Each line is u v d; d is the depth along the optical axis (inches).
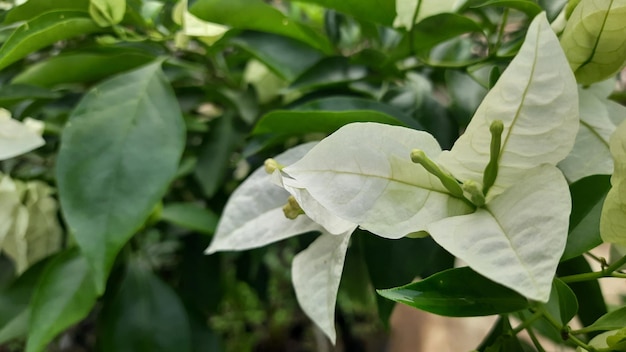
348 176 4.9
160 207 8.8
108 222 6.2
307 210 5.0
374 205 4.9
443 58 8.6
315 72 8.0
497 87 4.6
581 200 5.4
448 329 18.6
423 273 7.5
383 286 6.6
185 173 9.4
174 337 8.2
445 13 6.9
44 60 8.9
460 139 4.8
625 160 4.5
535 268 4.1
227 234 6.3
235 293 14.8
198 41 8.6
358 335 17.4
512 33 8.3
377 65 7.9
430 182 5.0
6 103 7.9
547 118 4.6
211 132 9.2
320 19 10.8
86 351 14.7
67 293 7.5
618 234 4.8
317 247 5.7
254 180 6.5
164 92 7.2
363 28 8.3
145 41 8.3
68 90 9.3
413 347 17.9
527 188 4.7
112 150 6.6
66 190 6.4
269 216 6.3
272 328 16.7
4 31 8.2
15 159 9.4
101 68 8.5
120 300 8.4
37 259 9.6
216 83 9.8
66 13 7.4
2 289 8.6
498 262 4.3
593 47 5.6
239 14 7.7
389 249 6.7
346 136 4.9
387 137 4.9
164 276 13.0
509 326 5.5
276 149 9.2
